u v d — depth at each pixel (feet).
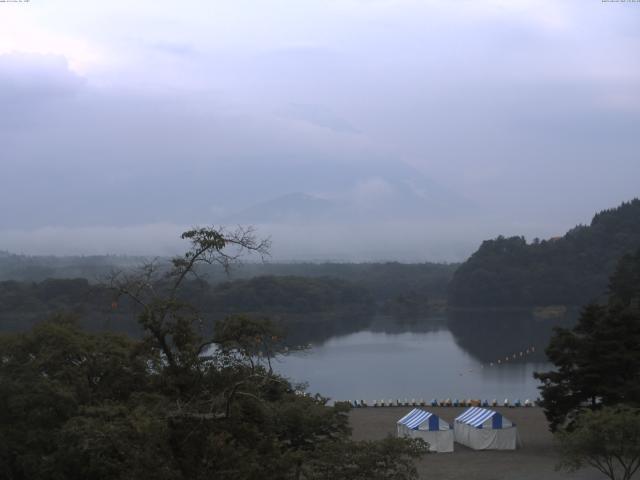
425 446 117.60
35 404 126.41
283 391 140.26
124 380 139.03
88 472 114.62
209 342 96.94
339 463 110.63
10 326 485.15
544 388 216.33
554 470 177.06
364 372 465.88
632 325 212.64
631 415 151.84
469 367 487.61
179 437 91.30
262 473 90.89
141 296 99.55
